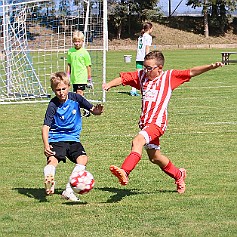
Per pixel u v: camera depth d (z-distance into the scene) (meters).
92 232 7.16
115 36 78.56
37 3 24.64
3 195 8.97
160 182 9.80
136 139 8.34
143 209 8.15
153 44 78.38
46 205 8.41
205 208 8.17
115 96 22.42
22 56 22.92
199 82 27.92
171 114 17.45
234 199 8.66
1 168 10.91
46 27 25.67
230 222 7.54
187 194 8.97
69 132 8.80
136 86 8.84
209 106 19.25
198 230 7.21
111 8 77.38
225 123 15.84
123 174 7.84
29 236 7.05
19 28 23.69
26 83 23.06
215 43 81.12
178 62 44.34
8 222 7.61
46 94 22.50
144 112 8.65
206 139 13.64
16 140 13.77
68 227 7.38
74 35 17.81
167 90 8.63
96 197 8.82
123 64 42.03
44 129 8.57
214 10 84.75
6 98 21.69
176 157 11.78
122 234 7.08
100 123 15.99
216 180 9.87
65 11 24.34
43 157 11.95
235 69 36.38
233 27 86.44
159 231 7.18
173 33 82.00
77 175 8.12
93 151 12.42
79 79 17.81
